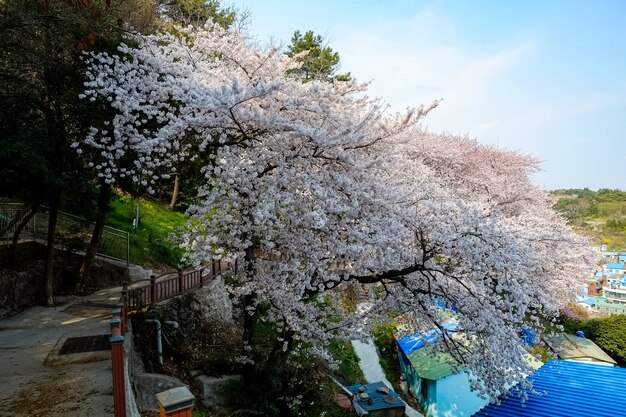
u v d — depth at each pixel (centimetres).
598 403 841
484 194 1852
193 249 774
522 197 1897
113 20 970
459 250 780
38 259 1178
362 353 1352
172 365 854
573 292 1558
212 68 943
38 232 1262
